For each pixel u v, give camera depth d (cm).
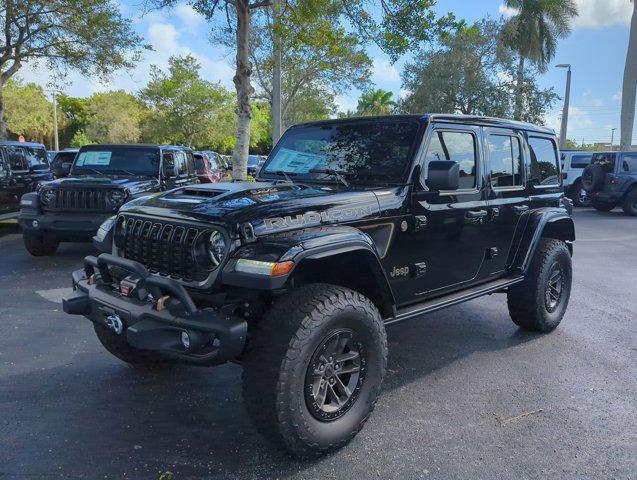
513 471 288
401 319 353
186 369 419
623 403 371
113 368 418
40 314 550
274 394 268
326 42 1259
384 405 365
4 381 389
